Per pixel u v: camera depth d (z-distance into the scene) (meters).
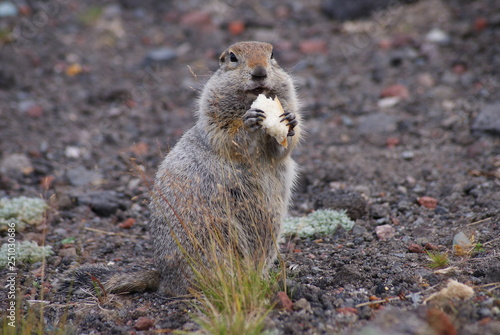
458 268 8.23
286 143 8.28
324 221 10.63
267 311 7.05
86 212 12.05
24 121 16.14
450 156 13.17
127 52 20.12
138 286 8.70
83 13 22.23
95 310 8.20
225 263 7.81
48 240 10.91
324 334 6.78
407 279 8.02
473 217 10.20
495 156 12.78
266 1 23.00
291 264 9.23
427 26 19.30
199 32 20.97
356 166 13.18
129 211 12.25
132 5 23.00
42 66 18.91
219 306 7.37
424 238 9.66
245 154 8.52
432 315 6.46
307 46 19.14
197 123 9.15
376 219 11.00
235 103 8.78
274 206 8.80
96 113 16.81
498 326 6.26
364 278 8.26
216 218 8.34
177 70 18.77
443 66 17.06
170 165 8.91
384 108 15.66
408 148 13.76
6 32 20.17
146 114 16.64
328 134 14.87
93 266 9.12
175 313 7.80
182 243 8.32
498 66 16.23
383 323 6.70
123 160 14.30
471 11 19.38
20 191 12.85
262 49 8.93
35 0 22.61
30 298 8.71
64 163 14.25
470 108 14.83
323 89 16.98
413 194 11.74
